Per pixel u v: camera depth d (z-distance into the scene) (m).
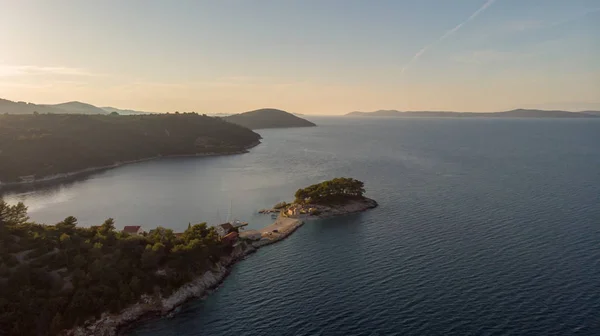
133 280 76.12
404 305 73.38
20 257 74.94
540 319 67.06
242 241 108.00
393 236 111.88
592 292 75.12
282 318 71.12
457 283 80.88
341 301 76.12
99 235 86.94
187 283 81.31
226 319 71.50
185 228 126.81
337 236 115.00
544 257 92.12
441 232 113.12
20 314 63.47
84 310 68.50
